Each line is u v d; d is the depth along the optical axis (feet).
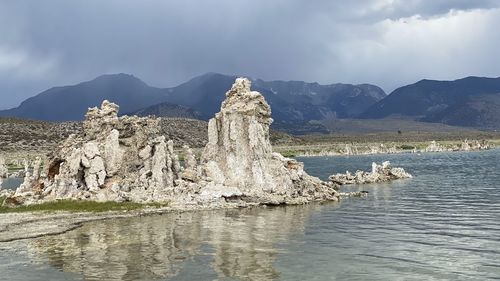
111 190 262.88
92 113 293.64
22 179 559.79
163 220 215.72
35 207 238.27
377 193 327.06
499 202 266.16
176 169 293.64
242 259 144.36
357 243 166.30
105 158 276.62
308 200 280.72
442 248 157.38
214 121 301.02
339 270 132.77
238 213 238.07
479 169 542.98
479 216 219.82
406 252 152.76
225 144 292.61
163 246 161.58
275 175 286.87
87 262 141.28
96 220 213.87
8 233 182.91
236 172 285.02
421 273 129.59
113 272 131.03
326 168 627.46
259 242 168.25
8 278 126.93
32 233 182.60
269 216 227.81
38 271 132.77
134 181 276.62
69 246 162.20
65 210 231.30
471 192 318.65
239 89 304.30
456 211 236.43
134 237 176.86
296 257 146.72
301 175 307.17
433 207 252.42
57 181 268.00
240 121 291.99
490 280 123.03
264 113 301.02
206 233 184.44
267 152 294.25
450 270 132.05
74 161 268.41
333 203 276.21
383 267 135.64
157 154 278.87
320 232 186.19
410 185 379.55
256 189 277.85
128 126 294.66
